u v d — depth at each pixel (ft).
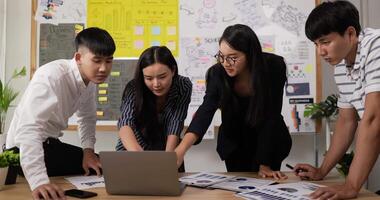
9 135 5.04
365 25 8.94
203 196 3.96
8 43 9.33
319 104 8.23
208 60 8.77
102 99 8.89
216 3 8.78
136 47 8.87
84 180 4.84
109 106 8.88
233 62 4.86
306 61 8.66
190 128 5.21
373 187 8.62
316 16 3.98
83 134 5.99
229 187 4.30
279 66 5.38
